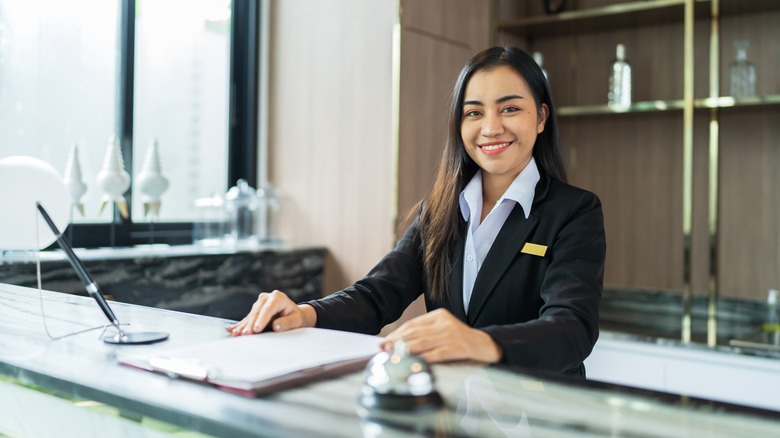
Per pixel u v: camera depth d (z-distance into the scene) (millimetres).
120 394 857
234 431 737
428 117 3076
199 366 913
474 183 1557
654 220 3283
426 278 1591
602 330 2744
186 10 3215
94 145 2900
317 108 3252
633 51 3342
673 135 3229
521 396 843
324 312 1353
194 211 3291
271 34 3416
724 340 2564
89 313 1467
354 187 3127
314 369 935
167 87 3156
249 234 3301
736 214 3088
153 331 1267
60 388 945
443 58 3125
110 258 2443
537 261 1449
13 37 2619
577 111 3133
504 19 3480
